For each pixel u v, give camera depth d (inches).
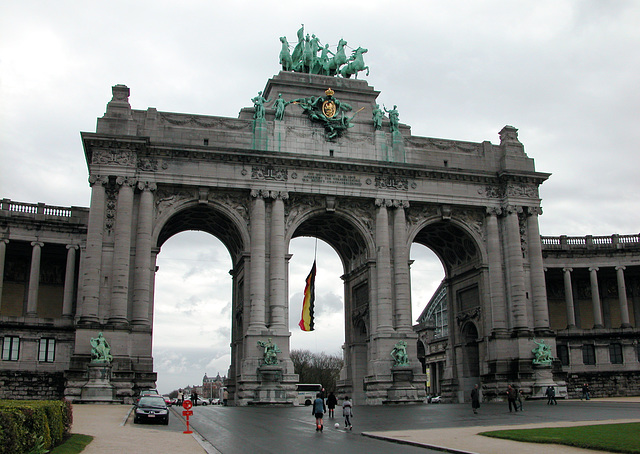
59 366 2517.2
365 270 2591.0
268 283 2357.3
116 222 2242.9
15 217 2549.2
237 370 2472.9
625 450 892.0
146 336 2193.7
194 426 1439.5
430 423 1510.8
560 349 2994.6
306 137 2519.7
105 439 1107.3
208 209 2431.1
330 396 1692.9
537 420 1518.2
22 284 2689.5
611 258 3090.6
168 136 2389.3
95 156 2269.9
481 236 2667.3
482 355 2618.1
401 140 2610.7
